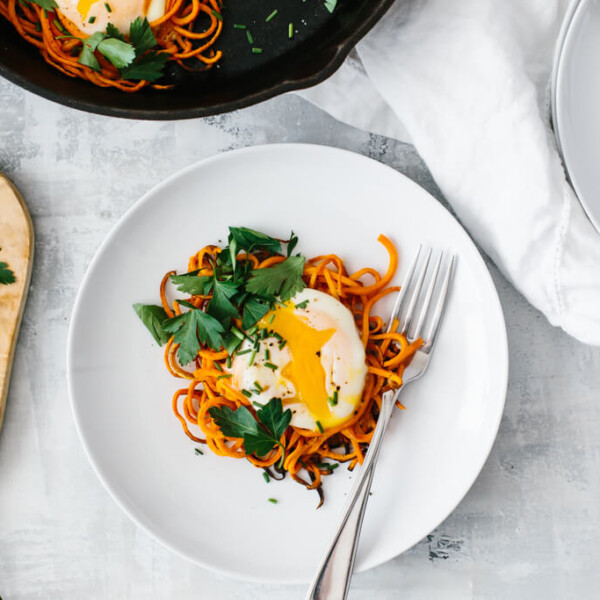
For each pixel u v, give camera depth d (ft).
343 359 2.81
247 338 2.81
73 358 2.87
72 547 3.00
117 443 2.90
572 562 2.97
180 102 2.80
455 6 2.82
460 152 2.86
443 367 2.88
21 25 2.81
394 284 2.89
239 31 2.87
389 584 2.99
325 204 2.89
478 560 2.98
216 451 2.86
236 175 2.87
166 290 2.90
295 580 2.85
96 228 2.99
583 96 2.74
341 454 2.88
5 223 2.93
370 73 2.87
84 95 2.80
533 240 2.86
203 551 2.89
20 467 3.00
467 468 2.86
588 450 2.96
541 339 2.97
